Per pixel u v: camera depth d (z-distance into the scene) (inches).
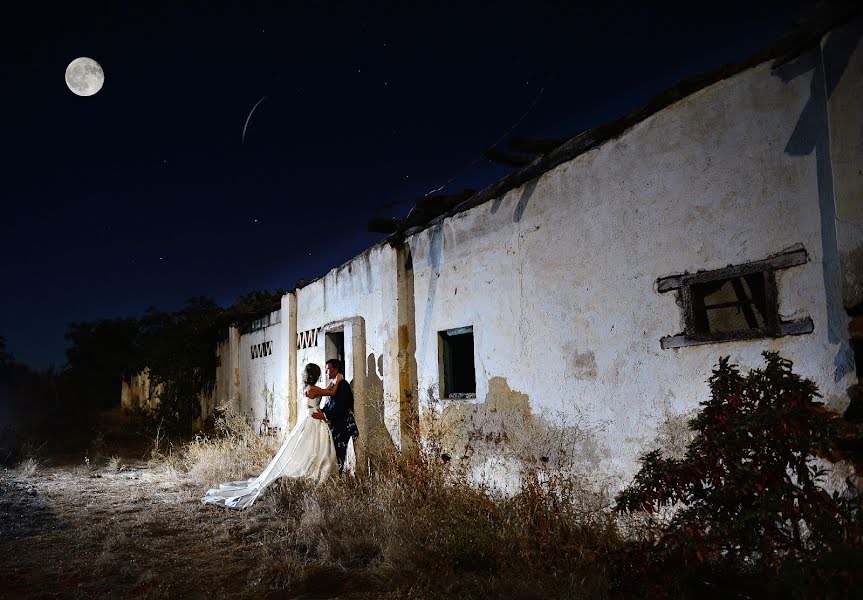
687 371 173.8
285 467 303.3
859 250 133.5
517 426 237.3
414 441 288.7
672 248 180.1
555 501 201.3
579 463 207.6
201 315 690.8
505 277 246.8
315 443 308.5
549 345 223.3
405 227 313.1
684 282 175.9
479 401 259.4
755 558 135.7
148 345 743.7
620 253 196.4
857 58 133.6
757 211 158.9
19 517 271.1
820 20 142.3
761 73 159.2
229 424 473.7
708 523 129.9
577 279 212.2
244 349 571.8
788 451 125.9
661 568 131.6
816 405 128.1
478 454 257.0
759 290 195.5
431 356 292.2
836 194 137.5
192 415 665.6
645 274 187.8
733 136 165.2
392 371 312.5
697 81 173.9
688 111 177.2
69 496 319.9
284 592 174.6
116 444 566.3
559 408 217.5
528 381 232.8
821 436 121.0
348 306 370.3
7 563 204.4
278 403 479.5
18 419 776.3
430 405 291.1
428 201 284.0
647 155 188.9
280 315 486.3
